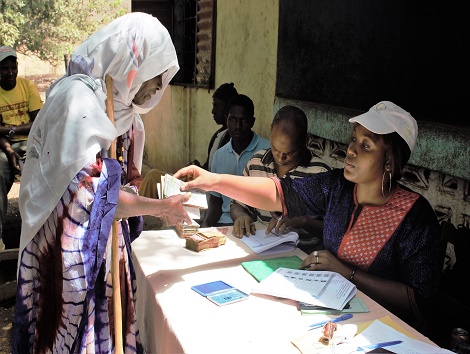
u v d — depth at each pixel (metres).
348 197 2.27
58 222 1.84
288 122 2.74
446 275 2.65
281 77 4.20
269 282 2.14
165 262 2.41
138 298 2.41
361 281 2.17
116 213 1.98
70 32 12.14
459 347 1.91
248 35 4.76
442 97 3.88
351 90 4.10
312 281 2.13
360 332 1.80
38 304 1.98
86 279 1.83
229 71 5.24
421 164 2.94
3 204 4.56
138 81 2.01
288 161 2.83
